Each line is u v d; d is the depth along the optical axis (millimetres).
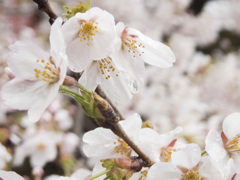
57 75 406
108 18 411
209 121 889
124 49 426
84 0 1022
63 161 841
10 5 1108
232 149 422
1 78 801
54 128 856
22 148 846
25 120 857
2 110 866
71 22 411
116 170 405
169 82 992
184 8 1194
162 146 431
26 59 412
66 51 412
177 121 889
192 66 1019
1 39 916
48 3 413
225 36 1372
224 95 1033
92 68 422
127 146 428
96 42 412
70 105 929
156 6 1217
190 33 1223
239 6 1299
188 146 412
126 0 1089
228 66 1028
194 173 416
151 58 427
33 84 411
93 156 429
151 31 1105
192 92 967
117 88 425
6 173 407
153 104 948
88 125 905
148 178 412
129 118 420
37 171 741
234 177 418
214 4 1247
